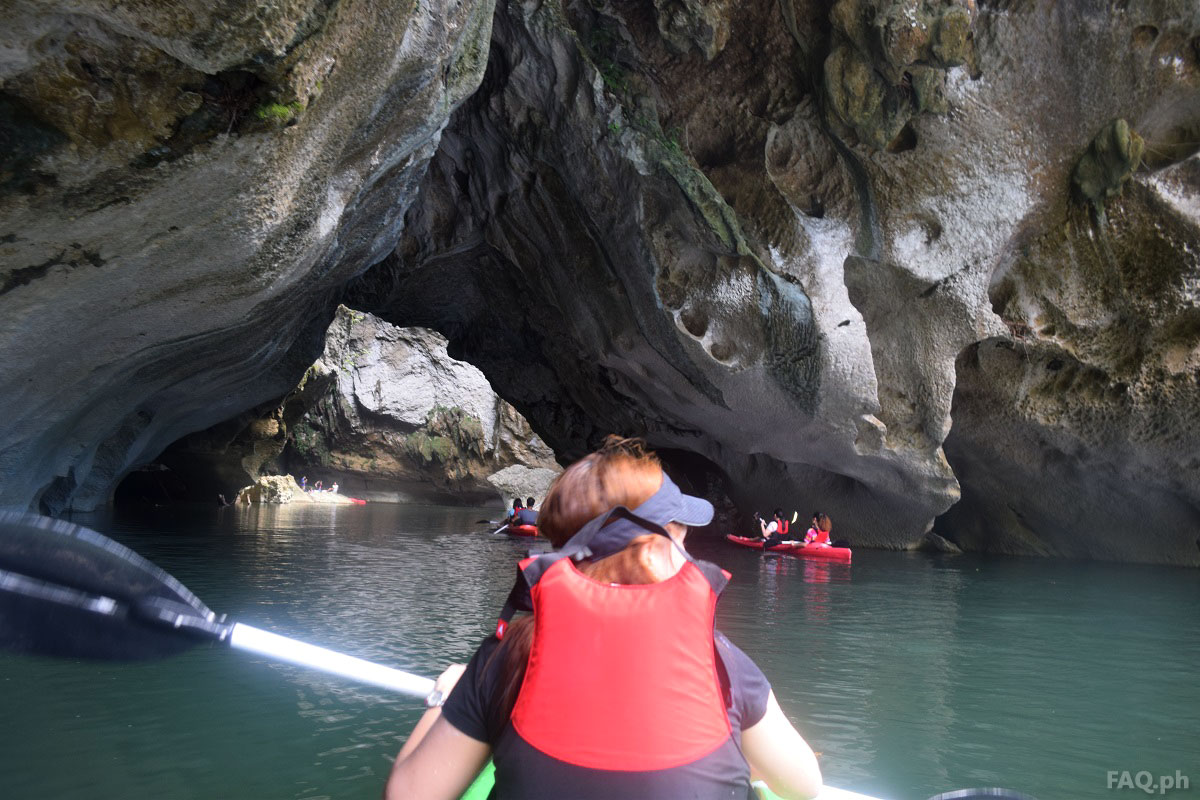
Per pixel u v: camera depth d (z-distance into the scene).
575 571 1.44
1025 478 14.37
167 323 8.20
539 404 18.48
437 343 39.44
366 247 10.60
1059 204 12.34
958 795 1.70
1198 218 11.77
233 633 1.87
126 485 25.44
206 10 4.67
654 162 12.27
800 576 11.19
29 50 4.87
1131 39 11.41
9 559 1.81
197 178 6.00
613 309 13.92
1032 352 12.94
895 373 13.28
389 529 18.36
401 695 4.70
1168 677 5.79
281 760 3.67
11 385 8.12
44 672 5.00
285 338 13.56
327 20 5.32
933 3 11.14
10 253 6.26
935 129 12.04
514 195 13.95
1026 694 5.28
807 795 1.59
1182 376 12.16
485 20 8.14
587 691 1.37
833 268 12.70
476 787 1.89
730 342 13.06
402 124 7.58
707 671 1.41
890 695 5.18
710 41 12.33
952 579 11.17
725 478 17.33
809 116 12.67
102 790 3.31
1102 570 12.74
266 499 29.91
